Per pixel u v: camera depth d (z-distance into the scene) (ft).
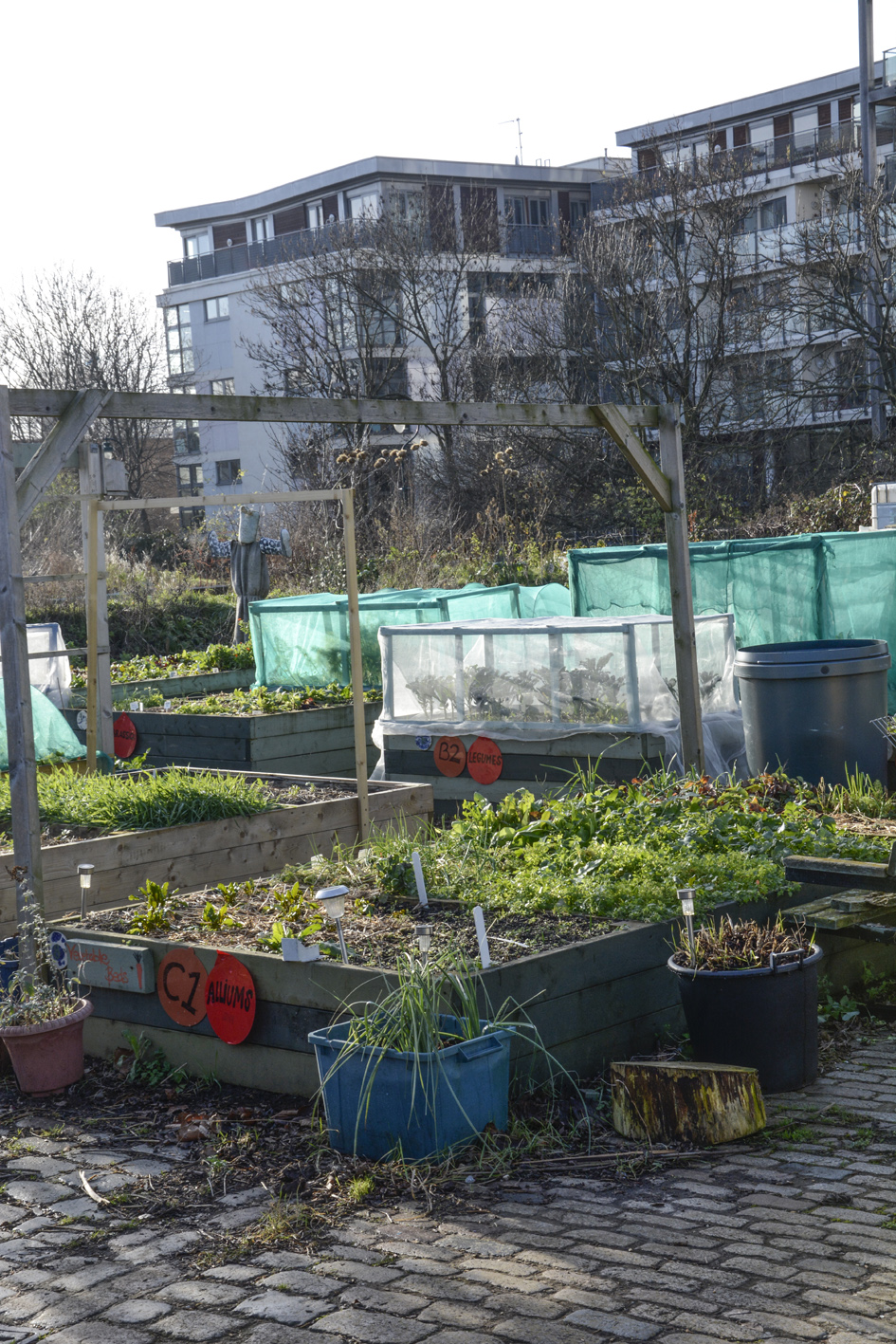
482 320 113.29
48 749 33.53
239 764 36.45
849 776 26.43
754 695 27.35
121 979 17.95
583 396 104.63
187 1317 10.96
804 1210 12.53
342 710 38.19
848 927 18.54
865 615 35.83
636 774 29.37
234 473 150.41
